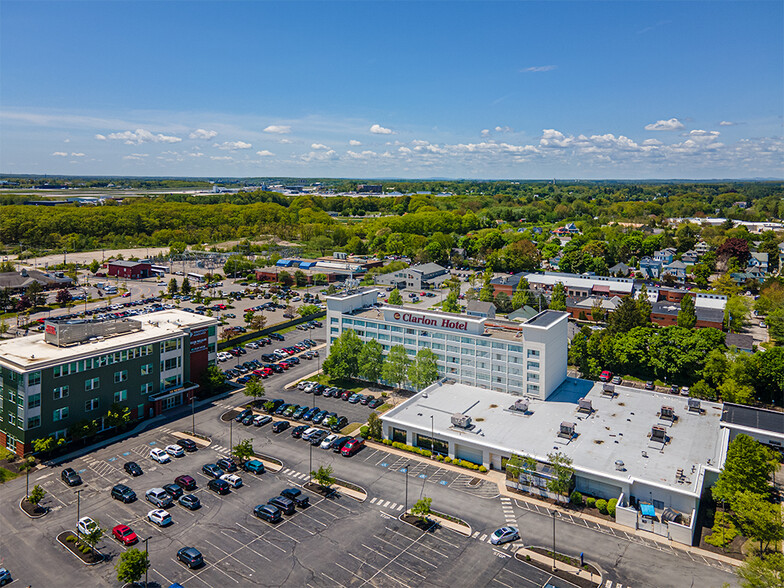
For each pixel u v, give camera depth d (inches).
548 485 3732.8
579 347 6259.8
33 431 4266.7
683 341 6008.9
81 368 4537.4
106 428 4768.7
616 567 3078.2
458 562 3115.2
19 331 7706.7
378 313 6299.2
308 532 3393.2
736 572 2876.5
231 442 4611.2
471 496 3826.3
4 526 3405.5
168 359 5260.8
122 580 2795.3
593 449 4084.6
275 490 3887.8
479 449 4227.4
